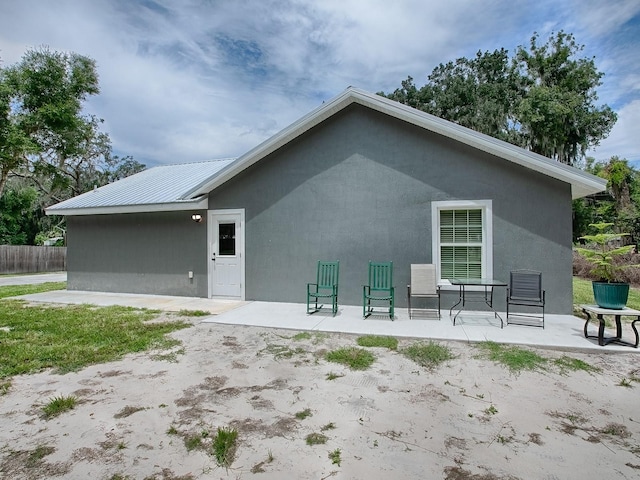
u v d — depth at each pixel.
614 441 2.87
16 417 3.26
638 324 6.34
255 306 8.12
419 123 7.27
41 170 22.50
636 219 17.80
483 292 7.24
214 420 3.18
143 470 2.50
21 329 6.21
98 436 2.94
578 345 4.99
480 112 26.19
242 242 8.88
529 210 6.96
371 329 6.02
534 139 23.28
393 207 7.70
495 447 2.77
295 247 8.41
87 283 10.73
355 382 4.00
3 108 18.95
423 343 5.29
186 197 9.08
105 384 3.97
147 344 5.38
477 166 7.23
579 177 6.40
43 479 2.41
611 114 23.77
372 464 2.56
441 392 3.75
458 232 7.45
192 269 9.45
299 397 3.64
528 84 26.30
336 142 8.11
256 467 2.53
